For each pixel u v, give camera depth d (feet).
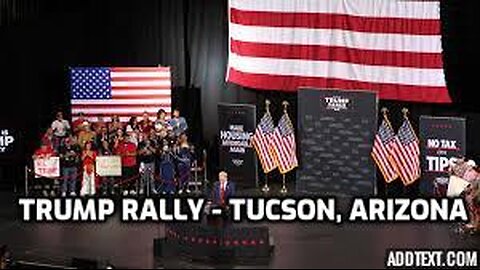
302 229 73.92
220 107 86.84
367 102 81.15
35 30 92.12
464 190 74.08
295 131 90.27
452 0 82.74
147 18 92.68
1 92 91.97
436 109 84.74
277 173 90.79
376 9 84.53
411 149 80.18
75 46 92.63
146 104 90.02
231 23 89.10
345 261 65.21
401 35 83.82
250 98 92.07
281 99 90.74
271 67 88.17
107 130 86.22
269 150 84.64
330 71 86.58
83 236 73.15
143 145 84.23
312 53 86.94
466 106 83.25
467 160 78.79
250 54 88.69
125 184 84.84
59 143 86.48
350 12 85.51
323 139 83.41
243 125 85.92
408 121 80.48
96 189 84.17
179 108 93.40
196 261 66.08
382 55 84.58
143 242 71.20
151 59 93.09
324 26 86.48
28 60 92.17
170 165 83.97
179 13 92.53
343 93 82.07
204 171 86.28
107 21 92.68
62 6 92.22
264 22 88.07
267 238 65.87
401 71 84.02
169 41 92.89
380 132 80.94
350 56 85.76
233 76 89.35
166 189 84.07
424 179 79.46
